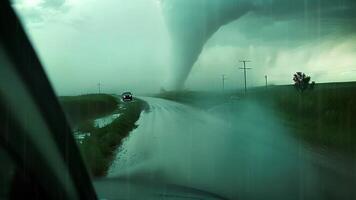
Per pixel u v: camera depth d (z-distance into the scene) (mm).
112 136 18766
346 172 11375
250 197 8211
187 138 20594
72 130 3209
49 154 2934
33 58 2766
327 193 8773
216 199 4230
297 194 8672
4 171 2684
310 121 28922
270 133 23125
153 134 22703
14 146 2672
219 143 18406
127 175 10477
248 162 13062
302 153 15219
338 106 30875
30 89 2734
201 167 12047
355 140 18891
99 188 4516
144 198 4094
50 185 2982
